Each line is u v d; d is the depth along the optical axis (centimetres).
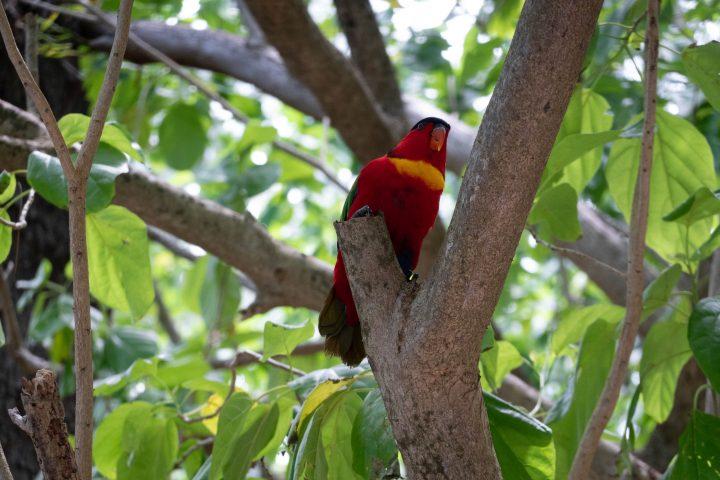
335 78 859
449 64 1277
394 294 414
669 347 579
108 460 638
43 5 892
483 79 1334
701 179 619
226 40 1129
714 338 483
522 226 376
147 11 1154
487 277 376
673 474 517
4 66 880
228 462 530
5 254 549
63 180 496
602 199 1034
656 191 634
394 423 412
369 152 945
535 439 489
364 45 1030
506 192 369
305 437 496
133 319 593
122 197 745
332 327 571
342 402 529
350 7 1023
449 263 379
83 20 1058
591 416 538
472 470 405
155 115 1272
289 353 556
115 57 430
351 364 560
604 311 638
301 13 800
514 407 501
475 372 400
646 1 596
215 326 886
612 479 719
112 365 856
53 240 912
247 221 818
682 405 850
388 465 467
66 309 838
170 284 1855
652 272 828
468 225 375
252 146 923
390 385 407
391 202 626
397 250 645
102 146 537
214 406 680
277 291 843
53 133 423
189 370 721
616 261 895
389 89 1044
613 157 642
